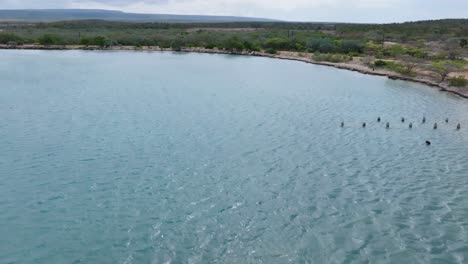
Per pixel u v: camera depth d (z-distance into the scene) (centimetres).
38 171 2847
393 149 3478
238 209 2384
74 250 1980
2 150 3225
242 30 18912
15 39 11588
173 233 2130
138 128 3903
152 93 5612
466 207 2455
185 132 3816
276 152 3338
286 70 8269
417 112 4762
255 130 3950
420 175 2925
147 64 8838
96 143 3444
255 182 2750
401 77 7094
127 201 2450
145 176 2806
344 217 2316
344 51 10812
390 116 4581
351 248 2030
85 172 2850
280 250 2005
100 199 2469
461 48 10312
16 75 6825
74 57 9819
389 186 2728
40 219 2239
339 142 3641
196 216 2298
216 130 3909
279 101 5303
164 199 2488
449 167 3084
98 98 5191
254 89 6119
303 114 4631
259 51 11450
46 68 7800
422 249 2033
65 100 5025
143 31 16362
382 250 2019
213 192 2592
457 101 5322
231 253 1973
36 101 4928
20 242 2034
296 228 2195
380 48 10356
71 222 2216
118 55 10494
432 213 2380
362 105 5116
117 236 2095
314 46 11500
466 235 2158
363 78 7256
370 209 2411
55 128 3841
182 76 7219
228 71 8019
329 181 2789
